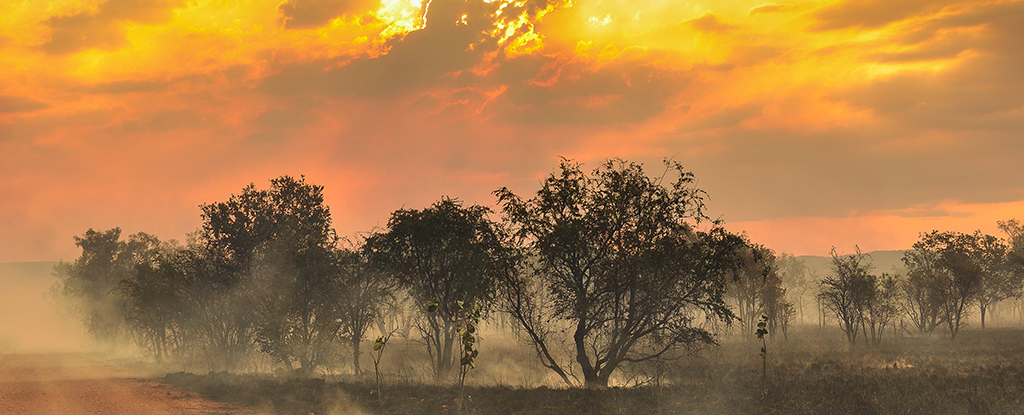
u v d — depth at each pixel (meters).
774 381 20.52
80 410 19.52
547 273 26.09
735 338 55.62
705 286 24.86
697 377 24.67
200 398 22.19
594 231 25.06
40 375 34.44
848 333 47.06
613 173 25.47
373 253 31.52
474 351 16.12
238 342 39.22
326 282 33.12
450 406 18.98
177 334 44.75
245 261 39.94
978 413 15.03
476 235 29.53
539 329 26.91
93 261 76.19
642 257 23.78
